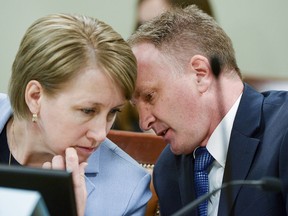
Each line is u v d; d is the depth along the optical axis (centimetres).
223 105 371
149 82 375
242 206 366
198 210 391
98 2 919
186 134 384
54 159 359
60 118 350
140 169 416
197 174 395
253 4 938
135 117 664
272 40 947
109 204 398
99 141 354
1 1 910
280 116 377
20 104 363
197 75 376
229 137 380
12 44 919
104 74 340
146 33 382
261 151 372
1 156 402
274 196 360
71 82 340
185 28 379
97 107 347
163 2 653
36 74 347
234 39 947
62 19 349
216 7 935
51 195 250
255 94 394
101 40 342
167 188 417
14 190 217
